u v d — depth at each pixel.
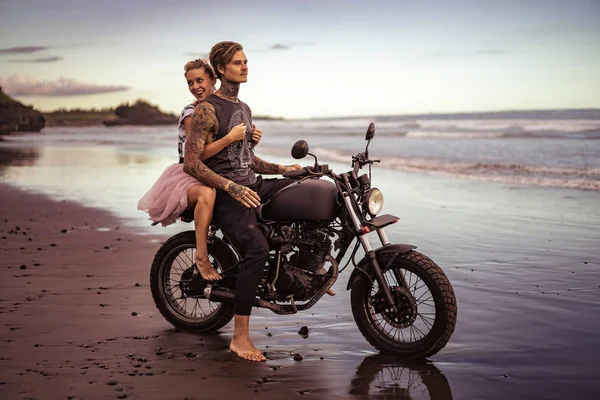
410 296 3.76
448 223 8.71
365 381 3.36
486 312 4.54
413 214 9.59
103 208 10.49
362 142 34.78
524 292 5.07
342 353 3.83
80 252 6.82
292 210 3.83
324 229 3.91
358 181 3.96
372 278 3.90
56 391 3.21
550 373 3.43
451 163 19.39
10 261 6.35
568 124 36.84
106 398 3.12
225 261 4.18
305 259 3.92
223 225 3.98
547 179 14.56
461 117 71.81
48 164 21.23
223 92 4.00
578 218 9.02
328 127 72.50
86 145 37.88
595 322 4.29
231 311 4.22
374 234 7.90
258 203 3.81
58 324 4.35
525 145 26.86
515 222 8.73
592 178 14.59
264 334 4.19
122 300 4.96
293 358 3.74
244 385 3.31
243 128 3.91
